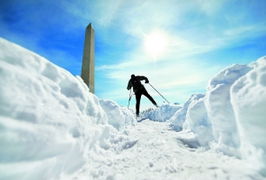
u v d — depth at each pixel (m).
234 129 2.27
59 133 1.63
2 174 1.08
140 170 2.00
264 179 1.58
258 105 1.76
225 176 1.67
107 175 1.87
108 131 3.13
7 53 1.56
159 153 2.54
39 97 1.61
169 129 4.48
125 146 3.10
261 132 1.71
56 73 2.15
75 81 2.50
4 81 1.33
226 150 2.30
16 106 1.30
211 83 3.08
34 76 1.73
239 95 2.06
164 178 1.76
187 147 2.95
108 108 4.17
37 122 1.43
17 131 1.21
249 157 1.90
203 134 2.96
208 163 2.07
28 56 1.80
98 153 2.52
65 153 1.69
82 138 2.04
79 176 1.84
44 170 1.41
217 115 2.53
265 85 1.80
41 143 1.38
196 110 3.33
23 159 1.23
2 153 1.10
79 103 2.33
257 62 2.25
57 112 1.75
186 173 1.84
